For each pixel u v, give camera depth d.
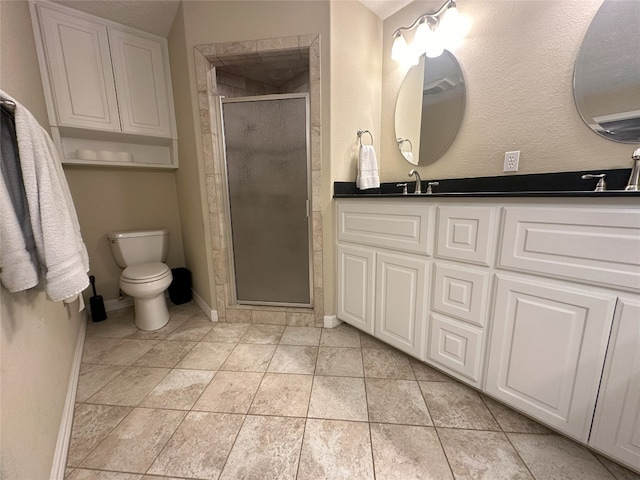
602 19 1.05
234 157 1.73
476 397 1.18
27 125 0.68
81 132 1.78
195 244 2.03
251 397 1.19
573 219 0.80
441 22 1.42
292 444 0.96
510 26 1.28
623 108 1.04
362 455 0.92
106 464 0.89
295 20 1.47
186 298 2.24
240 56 1.57
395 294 1.37
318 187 1.63
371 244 1.45
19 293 0.78
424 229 1.19
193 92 1.63
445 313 1.18
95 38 1.67
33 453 0.73
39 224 0.70
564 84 1.16
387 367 1.39
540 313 0.90
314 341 1.64
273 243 1.81
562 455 0.91
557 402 0.90
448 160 1.57
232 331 1.77
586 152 1.13
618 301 0.75
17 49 1.22
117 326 1.85
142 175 2.15
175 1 1.55
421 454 0.92
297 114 1.61
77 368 1.35
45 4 1.51
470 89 1.44
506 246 0.95
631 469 0.84
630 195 0.70
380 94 1.84
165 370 1.38
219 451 0.94
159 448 0.95
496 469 0.87
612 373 0.78
